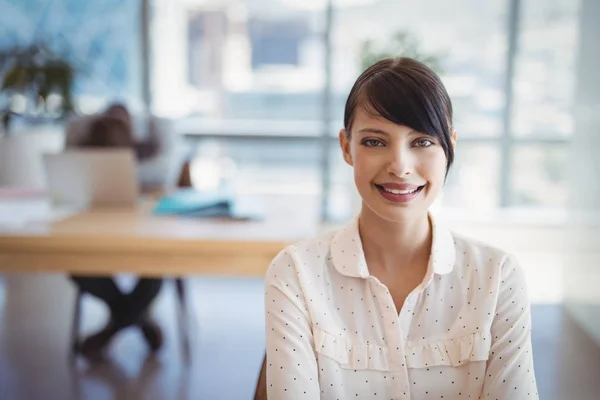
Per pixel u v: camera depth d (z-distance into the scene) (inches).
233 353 113.2
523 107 188.2
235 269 72.4
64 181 89.8
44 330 123.0
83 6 193.0
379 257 41.4
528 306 41.1
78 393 96.8
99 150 88.7
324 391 40.3
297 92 198.7
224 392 97.7
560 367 111.0
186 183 112.7
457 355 39.8
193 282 157.4
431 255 40.2
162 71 197.5
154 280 111.2
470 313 40.2
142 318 113.6
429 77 37.9
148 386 99.4
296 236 72.7
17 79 174.2
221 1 194.7
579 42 136.1
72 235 72.2
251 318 132.2
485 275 40.8
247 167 197.8
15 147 175.3
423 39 187.5
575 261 135.5
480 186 192.7
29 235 72.2
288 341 40.1
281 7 193.8
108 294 111.1
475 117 190.1
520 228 184.1
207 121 200.4
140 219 82.0
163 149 130.6
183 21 195.5
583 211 131.0
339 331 40.4
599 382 105.1
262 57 197.2
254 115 200.7
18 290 148.2
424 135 37.6
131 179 89.4
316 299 40.9
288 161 197.6
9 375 102.5
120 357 110.5
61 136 194.1
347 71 191.2
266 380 43.2
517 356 40.0
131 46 194.7
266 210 88.4
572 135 140.2
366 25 188.2
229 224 79.3
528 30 184.7
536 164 190.4
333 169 195.2
